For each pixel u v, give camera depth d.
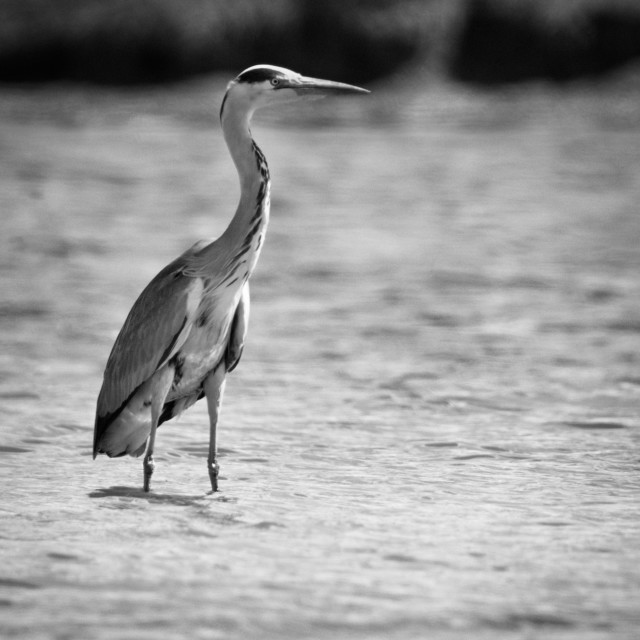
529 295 19.55
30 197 31.23
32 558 7.82
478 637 6.64
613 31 57.56
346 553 8.00
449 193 33.12
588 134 47.88
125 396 9.43
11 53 53.91
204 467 10.48
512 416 12.43
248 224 9.36
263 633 6.64
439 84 56.75
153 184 34.22
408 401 13.02
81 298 18.81
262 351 15.48
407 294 19.58
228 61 54.59
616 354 15.38
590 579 7.54
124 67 53.78
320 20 55.34
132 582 7.40
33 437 11.44
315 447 11.18
